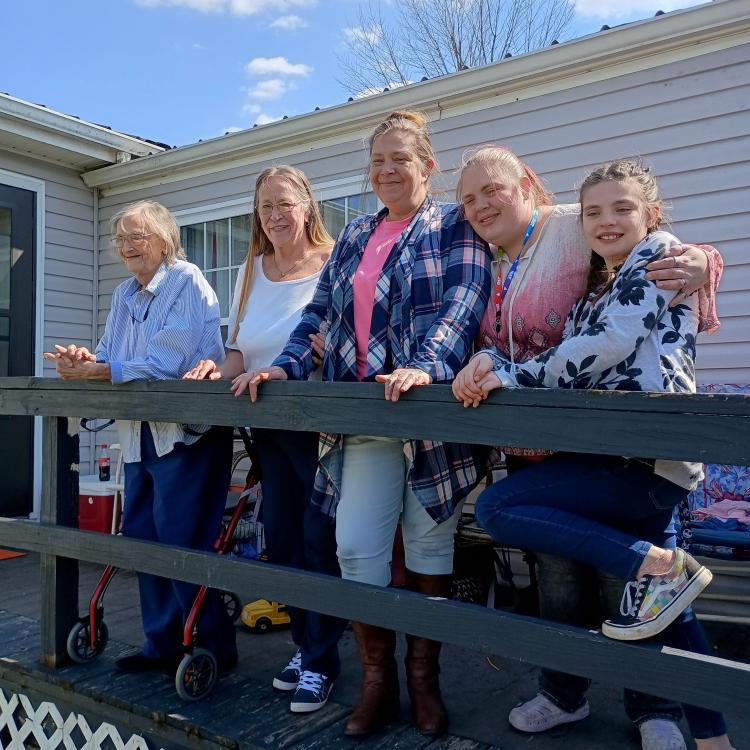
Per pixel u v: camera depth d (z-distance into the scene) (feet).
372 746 5.85
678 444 4.11
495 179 5.82
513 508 5.15
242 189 17.28
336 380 6.57
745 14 10.93
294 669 7.13
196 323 7.70
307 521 6.88
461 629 4.99
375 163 6.53
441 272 6.11
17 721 8.20
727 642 9.70
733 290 11.40
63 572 7.94
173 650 7.58
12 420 17.69
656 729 5.65
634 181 5.29
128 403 7.20
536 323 5.82
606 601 5.90
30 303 18.31
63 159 18.72
